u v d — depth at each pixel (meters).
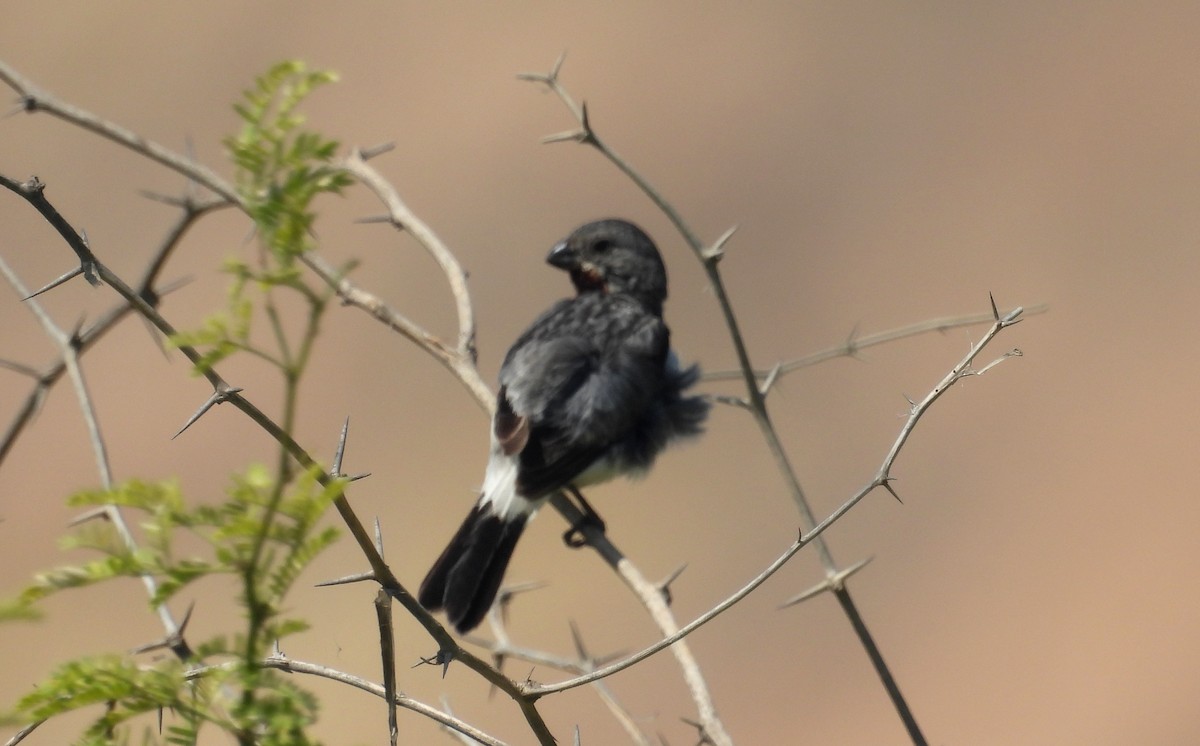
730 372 12.24
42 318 8.98
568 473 10.97
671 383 12.12
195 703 3.59
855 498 5.91
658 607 9.04
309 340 3.41
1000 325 6.24
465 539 10.67
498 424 10.69
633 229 13.37
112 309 9.10
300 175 3.41
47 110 9.36
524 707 5.38
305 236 3.42
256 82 3.46
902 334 9.88
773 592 19.09
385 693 4.95
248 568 3.41
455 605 10.41
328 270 5.97
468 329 10.49
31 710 3.49
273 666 5.16
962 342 23.11
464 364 10.38
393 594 4.90
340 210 24.62
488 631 17.53
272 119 3.44
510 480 10.80
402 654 16.33
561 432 11.08
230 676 3.51
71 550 3.44
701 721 7.86
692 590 19.12
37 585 3.32
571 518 11.43
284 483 3.40
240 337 3.38
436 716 5.22
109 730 3.61
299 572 3.43
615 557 9.42
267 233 3.38
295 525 3.39
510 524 10.73
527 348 11.74
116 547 3.39
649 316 12.32
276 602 3.45
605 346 11.76
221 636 3.65
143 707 3.57
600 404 11.27
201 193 10.05
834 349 9.74
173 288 9.38
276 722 3.51
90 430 8.58
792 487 8.70
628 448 11.58
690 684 8.16
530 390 11.26
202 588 16.11
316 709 3.62
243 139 3.41
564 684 5.41
